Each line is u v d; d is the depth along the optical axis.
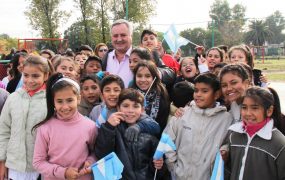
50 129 3.38
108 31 31.88
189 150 3.44
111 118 3.35
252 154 2.93
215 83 3.49
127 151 3.40
